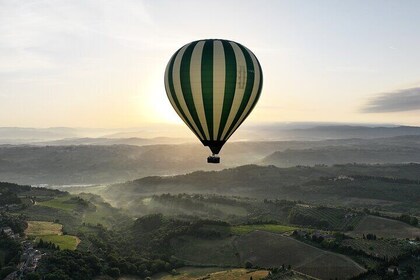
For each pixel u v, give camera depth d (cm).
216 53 4766
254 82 4922
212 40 4909
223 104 4856
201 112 4931
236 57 4794
